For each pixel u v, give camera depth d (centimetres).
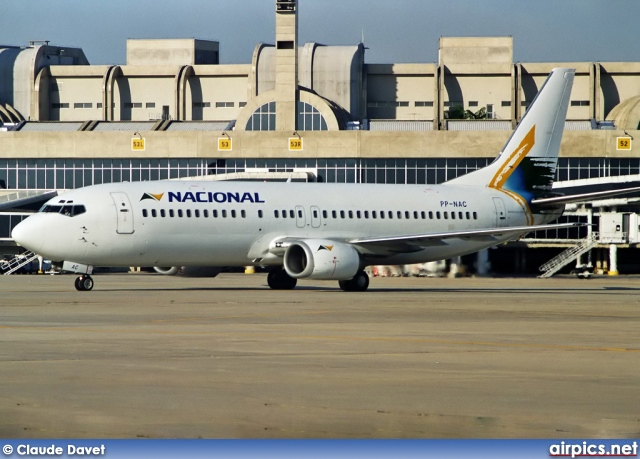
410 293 16125
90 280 15862
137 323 9431
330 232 17212
